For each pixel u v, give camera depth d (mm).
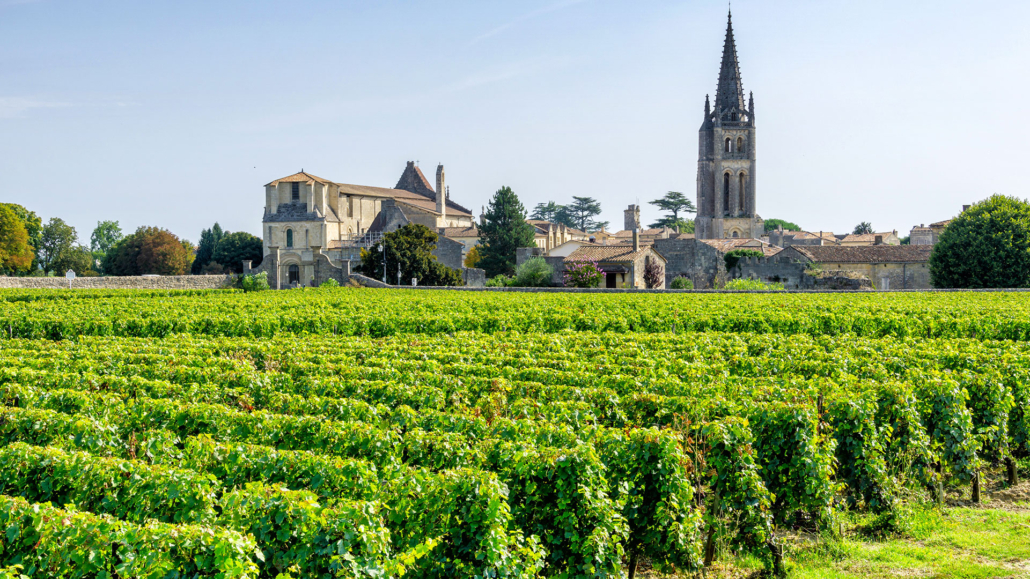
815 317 29953
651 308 35438
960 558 10312
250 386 16047
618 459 10477
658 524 10398
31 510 7934
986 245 58562
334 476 9820
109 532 7680
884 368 17125
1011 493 13398
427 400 14773
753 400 13086
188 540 7496
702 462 11516
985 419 14055
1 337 29438
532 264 66500
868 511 12430
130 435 13023
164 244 108000
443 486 8922
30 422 12289
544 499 9852
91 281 68188
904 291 50656
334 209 103188
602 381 15914
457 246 88062
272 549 8234
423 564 8969
